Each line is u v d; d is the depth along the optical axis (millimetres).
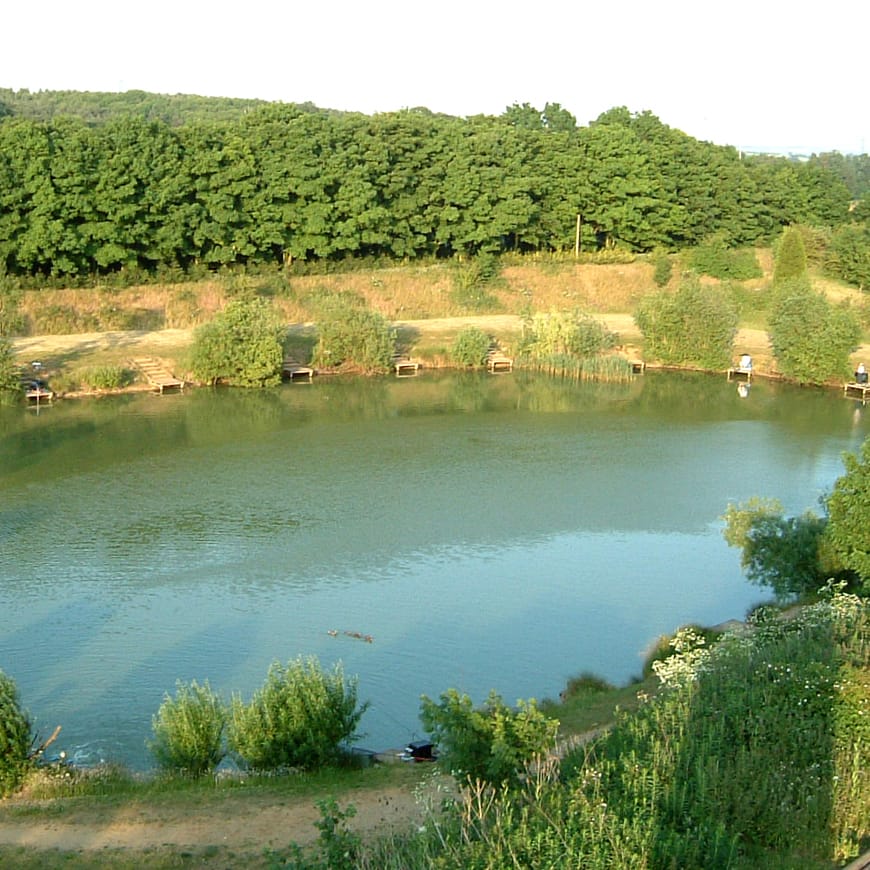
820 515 47281
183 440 58656
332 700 24906
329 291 88438
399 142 94562
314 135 91000
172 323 81562
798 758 17750
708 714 19641
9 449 55844
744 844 15703
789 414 67000
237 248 88312
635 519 47156
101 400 67375
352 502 48625
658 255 101875
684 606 37750
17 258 78812
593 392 73312
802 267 94000
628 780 16859
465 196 94688
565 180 101125
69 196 79188
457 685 31422
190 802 21297
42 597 37438
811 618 25562
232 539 43594
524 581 39812
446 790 18969
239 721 24453
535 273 98188
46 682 31172
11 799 22547
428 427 62938
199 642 34094
